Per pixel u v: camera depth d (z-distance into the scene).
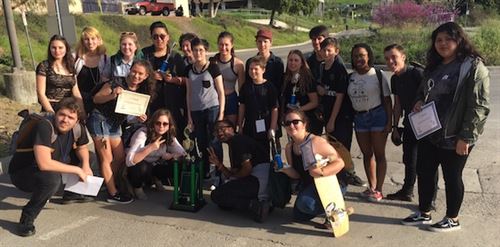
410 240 4.07
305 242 4.07
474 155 6.36
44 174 4.30
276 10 47.50
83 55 5.43
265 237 4.18
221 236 4.21
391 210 4.72
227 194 4.68
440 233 4.17
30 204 4.32
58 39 5.05
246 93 5.24
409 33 21.64
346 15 69.88
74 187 4.67
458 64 3.86
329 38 5.04
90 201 5.07
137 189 5.12
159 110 5.01
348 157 4.59
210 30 37.00
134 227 4.44
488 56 16.02
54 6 8.23
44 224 4.51
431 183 4.24
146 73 5.00
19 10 24.66
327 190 4.16
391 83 4.87
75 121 4.43
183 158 4.93
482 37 17.72
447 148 3.97
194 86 5.40
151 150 4.90
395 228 4.31
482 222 4.37
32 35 20.64
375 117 4.84
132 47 5.25
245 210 4.64
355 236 4.18
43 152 4.24
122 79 5.05
